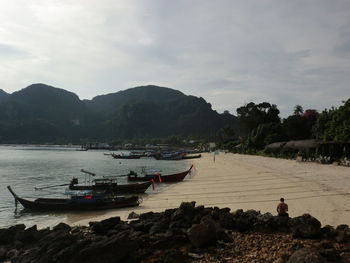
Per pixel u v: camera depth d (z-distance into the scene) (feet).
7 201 111.24
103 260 40.01
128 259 41.57
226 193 104.12
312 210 71.10
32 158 397.39
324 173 139.23
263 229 52.54
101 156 468.34
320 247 42.24
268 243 45.96
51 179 177.47
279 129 350.84
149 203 95.81
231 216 56.65
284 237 48.49
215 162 274.36
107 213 85.87
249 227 54.08
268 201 86.43
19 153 544.21
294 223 51.47
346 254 38.88
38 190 135.03
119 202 92.07
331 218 63.21
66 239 47.16
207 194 104.53
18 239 55.83
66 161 343.87
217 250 44.19
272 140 331.57
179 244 46.83
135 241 44.09
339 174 133.69
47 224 78.48
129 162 334.65
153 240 48.11
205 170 198.08
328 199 82.99
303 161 206.90
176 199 99.04
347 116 193.88
